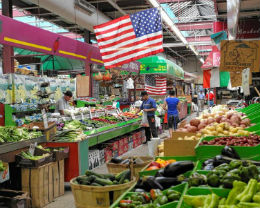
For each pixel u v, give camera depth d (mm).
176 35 20312
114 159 4285
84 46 9992
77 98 11781
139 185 2941
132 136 10766
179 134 5195
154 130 10547
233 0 5375
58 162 5488
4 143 4863
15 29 6668
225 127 5078
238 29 8234
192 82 32875
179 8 15688
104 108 11273
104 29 8328
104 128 8414
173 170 3066
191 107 26312
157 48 8062
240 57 7352
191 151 4207
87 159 6258
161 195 2520
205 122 5559
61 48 8633
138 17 8156
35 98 9047
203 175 2617
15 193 4285
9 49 8336
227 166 2688
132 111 12969
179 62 36125
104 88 15930
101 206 3289
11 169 5250
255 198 1967
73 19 10914
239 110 8156
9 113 6750
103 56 8336
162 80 18469
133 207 2461
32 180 4914
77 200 3430
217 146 3627
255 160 3439
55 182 5375
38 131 5871
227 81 15102
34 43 7426
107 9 14195
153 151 5457
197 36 23500
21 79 8422
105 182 3424
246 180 2352
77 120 7926
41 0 8773
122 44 8258
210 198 2104
